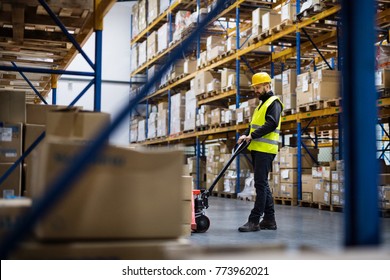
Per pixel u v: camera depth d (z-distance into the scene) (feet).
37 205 6.17
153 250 7.18
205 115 46.88
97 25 19.42
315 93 31.24
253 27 39.37
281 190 35.58
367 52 7.48
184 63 51.75
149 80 7.15
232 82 42.73
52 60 27.20
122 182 7.31
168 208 7.51
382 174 27.45
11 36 21.50
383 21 30.89
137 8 65.51
